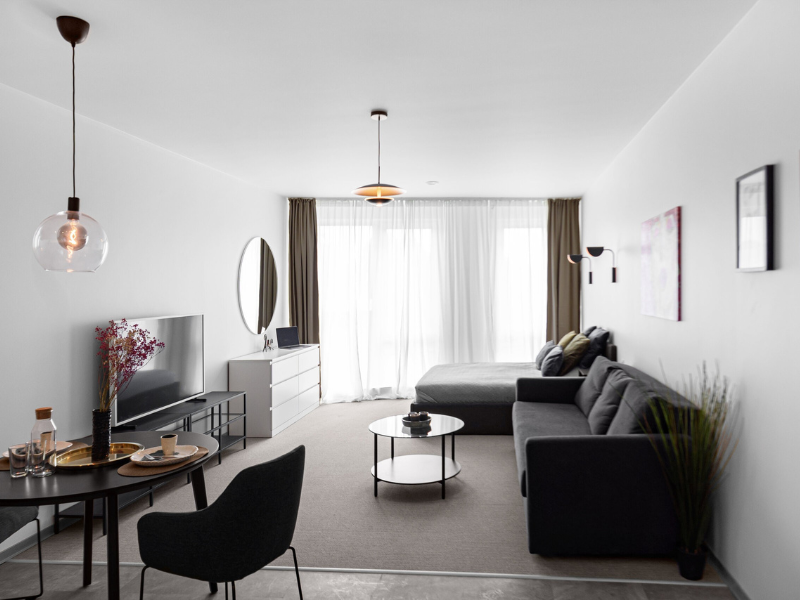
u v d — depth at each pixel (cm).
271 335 670
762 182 225
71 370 348
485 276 712
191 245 493
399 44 267
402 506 359
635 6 234
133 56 276
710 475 262
